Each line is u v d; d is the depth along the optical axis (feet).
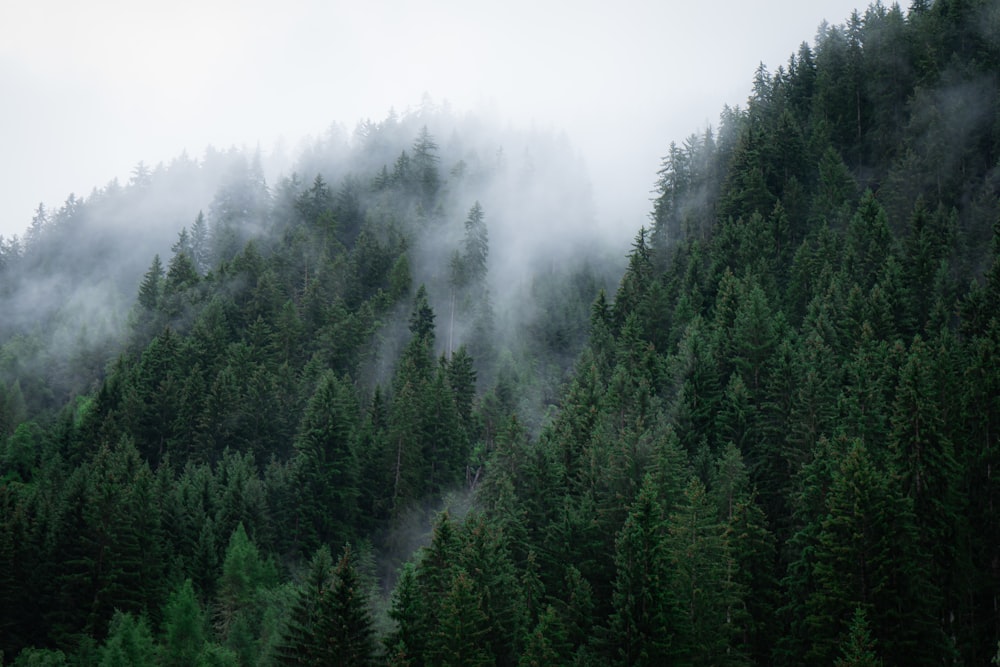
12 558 203.00
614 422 227.40
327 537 261.65
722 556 158.30
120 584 206.90
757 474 201.77
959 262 295.48
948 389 185.47
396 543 258.78
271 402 320.29
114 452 289.74
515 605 156.97
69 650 193.98
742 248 337.11
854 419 192.54
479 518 171.83
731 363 253.03
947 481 165.78
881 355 224.94
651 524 156.35
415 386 308.81
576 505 201.36
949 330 255.29
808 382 199.52
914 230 304.09
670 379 248.32
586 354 298.76
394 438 277.03
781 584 167.12
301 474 265.75
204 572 225.35
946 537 164.25
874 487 153.07
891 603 147.74
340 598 154.20
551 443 222.07
